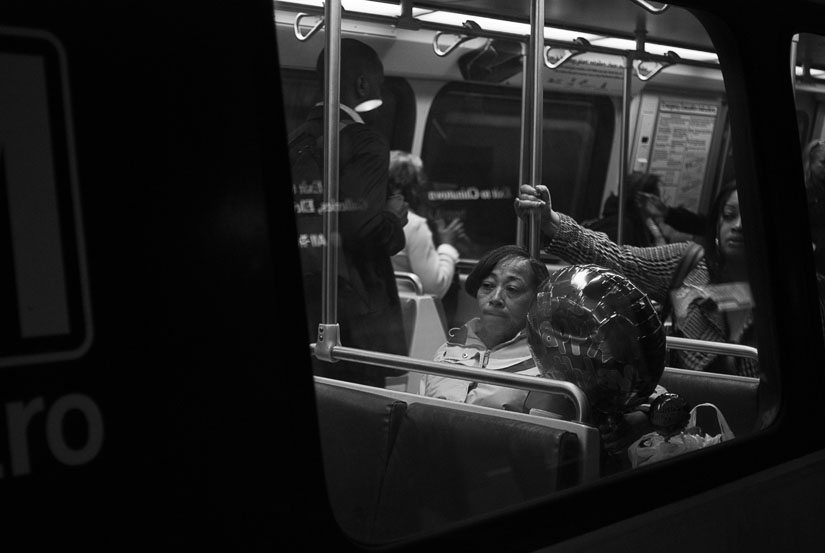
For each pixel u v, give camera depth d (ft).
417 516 5.48
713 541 5.30
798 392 6.00
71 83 2.88
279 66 3.42
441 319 17.17
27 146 2.78
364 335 13.47
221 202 3.20
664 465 5.19
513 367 8.07
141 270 2.98
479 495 5.54
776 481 5.74
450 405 5.98
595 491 4.76
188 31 3.17
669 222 20.77
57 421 2.79
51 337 2.79
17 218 2.75
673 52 17.33
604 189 22.77
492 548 4.19
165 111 3.08
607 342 6.05
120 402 2.91
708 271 8.93
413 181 19.98
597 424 6.28
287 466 3.33
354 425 6.32
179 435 3.04
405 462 6.02
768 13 5.99
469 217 21.12
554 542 4.50
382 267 13.75
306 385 3.40
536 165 9.77
